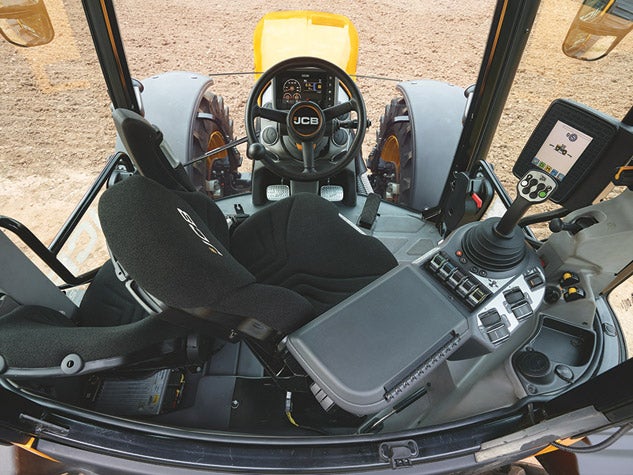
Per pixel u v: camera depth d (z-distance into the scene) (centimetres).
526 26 165
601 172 135
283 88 244
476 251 136
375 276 188
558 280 154
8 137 404
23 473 133
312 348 110
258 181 265
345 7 624
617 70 304
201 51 524
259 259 194
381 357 110
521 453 115
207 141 277
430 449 116
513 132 318
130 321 166
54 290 155
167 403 152
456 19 609
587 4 149
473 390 139
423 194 250
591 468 142
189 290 92
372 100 441
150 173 148
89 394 149
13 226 150
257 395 160
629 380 89
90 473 119
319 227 197
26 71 468
